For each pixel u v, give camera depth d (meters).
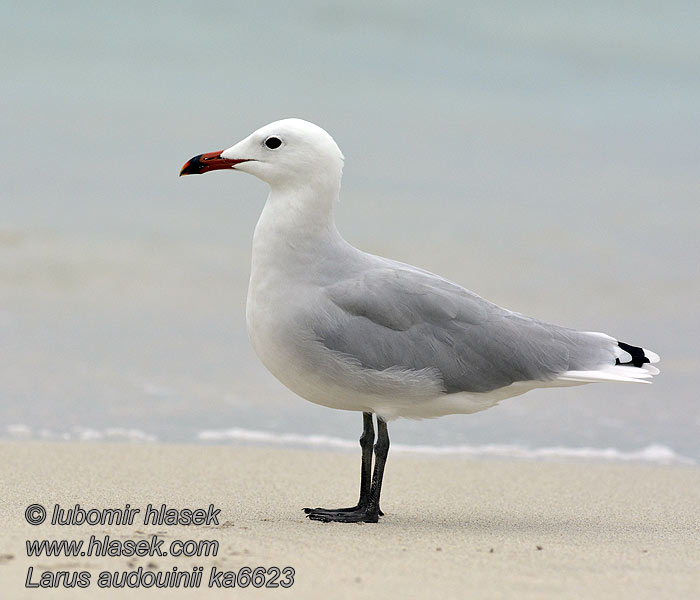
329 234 9.27
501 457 12.32
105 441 12.29
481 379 9.12
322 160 9.18
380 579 7.16
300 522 9.03
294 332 8.98
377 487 9.28
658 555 8.27
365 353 8.94
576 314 18.33
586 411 14.23
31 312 17.50
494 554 8.06
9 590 6.58
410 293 9.12
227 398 14.20
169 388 14.46
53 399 13.71
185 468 11.09
